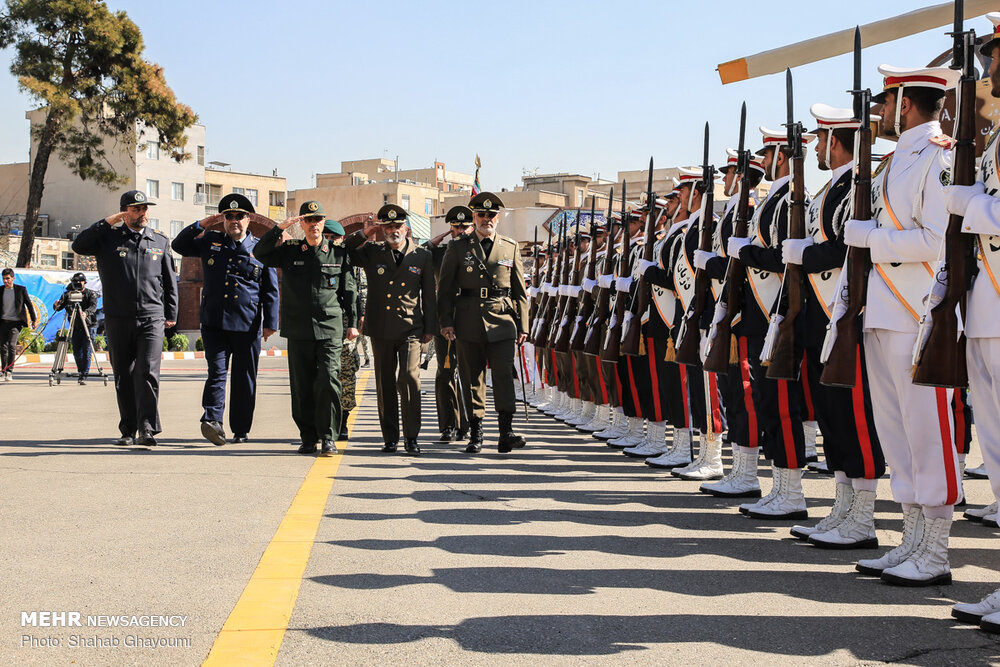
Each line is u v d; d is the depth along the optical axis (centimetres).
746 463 669
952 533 570
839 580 453
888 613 400
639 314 840
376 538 520
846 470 521
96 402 1350
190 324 4319
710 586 439
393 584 434
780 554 504
